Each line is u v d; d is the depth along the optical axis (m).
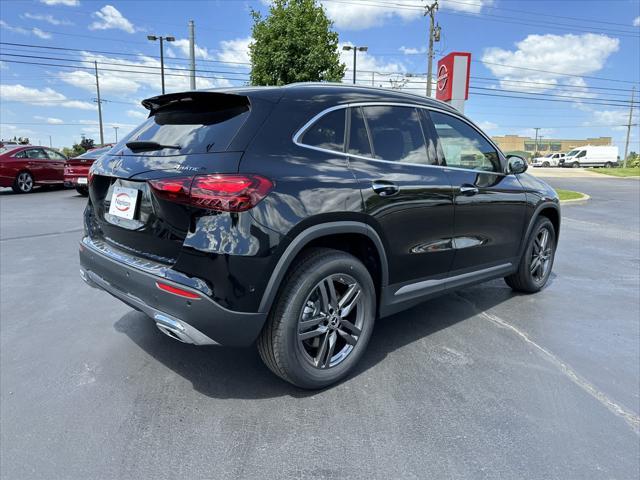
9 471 2.08
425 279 3.36
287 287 2.50
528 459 2.21
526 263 4.46
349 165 2.79
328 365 2.77
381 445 2.29
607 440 2.37
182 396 2.71
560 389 2.86
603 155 49.19
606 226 9.42
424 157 3.31
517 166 4.07
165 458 2.18
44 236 7.18
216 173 2.31
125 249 2.76
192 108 2.87
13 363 3.07
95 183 3.05
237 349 3.34
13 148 13.56
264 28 13.84
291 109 2.68
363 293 2.88
